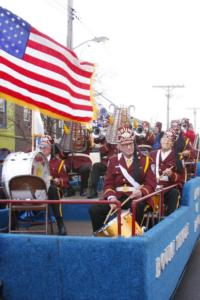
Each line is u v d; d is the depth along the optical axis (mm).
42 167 7098
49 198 7191
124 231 4969
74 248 4387
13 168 6672
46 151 7926
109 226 5004
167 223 5332
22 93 6742
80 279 4375
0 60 6559
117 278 4277
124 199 6137
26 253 4492
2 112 24203
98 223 6070
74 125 12109
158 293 4691
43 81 7000
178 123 9516
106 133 12117
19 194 6480
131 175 6145
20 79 6723
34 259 4477
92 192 11398
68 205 8516
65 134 11945
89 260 4352
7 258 4523
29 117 26938
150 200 6105
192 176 9375
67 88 7348
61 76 7258
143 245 4227
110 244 4301
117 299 4277
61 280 4418
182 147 9398
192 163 9344
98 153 13492
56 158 8055
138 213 5848
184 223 6664
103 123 13898
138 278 4219
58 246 4426
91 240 4355
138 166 6168
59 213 7223
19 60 6730
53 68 7133
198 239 8711
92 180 11336
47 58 7055
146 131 12852
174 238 5715
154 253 4516
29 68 6840
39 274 4465
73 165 12008
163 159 7742
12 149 25344
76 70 7770
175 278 5820
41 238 4469
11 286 4520
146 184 6086
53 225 8047
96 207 6078
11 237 4527
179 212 6496
